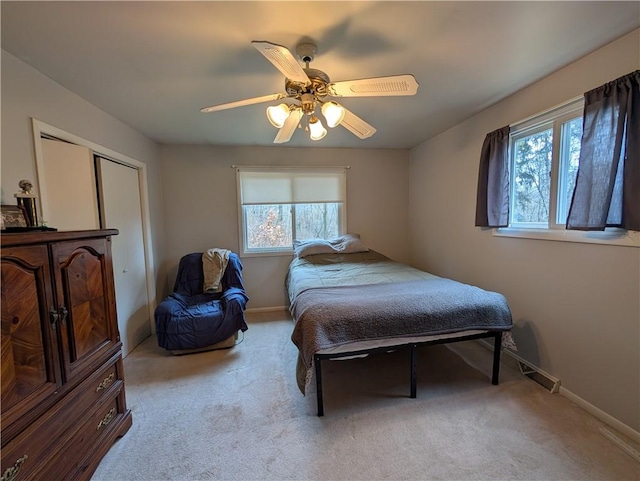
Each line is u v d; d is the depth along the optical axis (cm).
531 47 162
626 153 152
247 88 206
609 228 165
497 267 253
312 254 354
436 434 161
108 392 155
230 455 150
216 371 235
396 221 416
